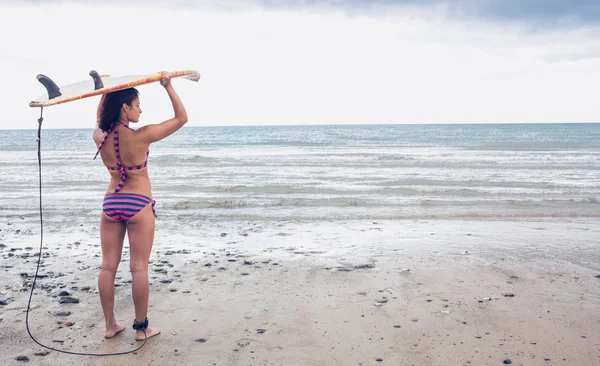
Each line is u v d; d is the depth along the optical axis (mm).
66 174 18016
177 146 43125
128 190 3531
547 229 8281
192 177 16984
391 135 72062
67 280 5312
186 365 3316
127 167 3488
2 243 7395
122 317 4184
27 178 16719
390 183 15242
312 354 3465
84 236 7984
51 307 4414
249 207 11016
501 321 4031
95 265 5984
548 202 11500
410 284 5066
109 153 3461
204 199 12016
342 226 8734
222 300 4605
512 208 10773
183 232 8242
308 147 40250
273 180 16062
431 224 8875
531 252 6508
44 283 5188
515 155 28453
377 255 6383
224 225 8914
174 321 4094
